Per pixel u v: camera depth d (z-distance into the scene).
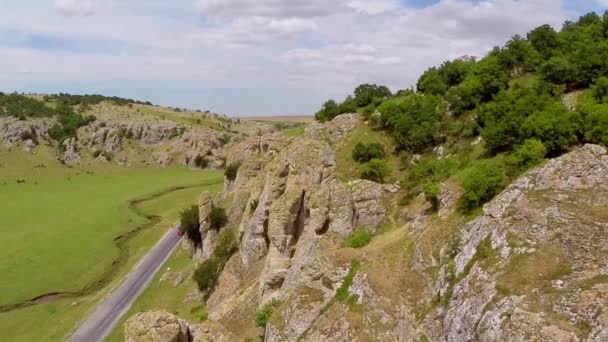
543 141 46.84
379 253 47.28
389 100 86.62
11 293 81.12
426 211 51.09
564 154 42.84
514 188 40.00
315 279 48.22
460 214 44.56
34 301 80.25
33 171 193.00
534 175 40.09
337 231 55.56
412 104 78.44
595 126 44.53
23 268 91.62
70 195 158.75
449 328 35.25
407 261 44.31
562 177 38.50
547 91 58.69
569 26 78.19
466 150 61.16
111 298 79.81
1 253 99.69
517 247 34.81
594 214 34.97
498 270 34.41
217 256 75.50
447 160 61.28
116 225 121.94
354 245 51.66
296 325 45.28
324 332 41.84
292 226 59.78
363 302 42.41
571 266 32.12
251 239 67.88
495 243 36.59
